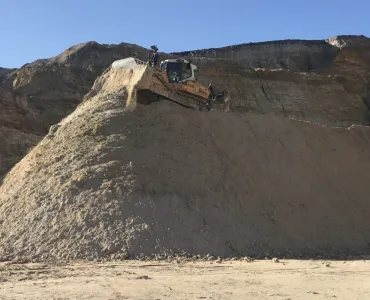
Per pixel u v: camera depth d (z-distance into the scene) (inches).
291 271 442.3
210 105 845.8
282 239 582.2
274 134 762.8
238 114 765.9
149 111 690.8
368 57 2333.9
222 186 606.5
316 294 331.9
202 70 1793.8
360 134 901.2
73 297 302.0
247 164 669.9
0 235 539.5
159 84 724.7
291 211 636.1
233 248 535.5
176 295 318.7
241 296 319.3
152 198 551.5
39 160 662.5
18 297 299.3
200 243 523.5
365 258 573.3
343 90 2059.5
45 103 1668.3
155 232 518.6
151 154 615.2
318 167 760.3
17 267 438.6
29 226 537.6
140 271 422.3
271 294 329.7
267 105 1846.7
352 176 791.1
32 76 1760.6
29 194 593.3
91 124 669.9
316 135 826.8
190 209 556.4
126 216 529.3
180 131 666.2
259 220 591.5
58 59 2084.2
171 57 1964.8
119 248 498.9
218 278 394.9
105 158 601.9
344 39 2456.9
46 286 343.6
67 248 500.4
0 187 759.7
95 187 563.2
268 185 656.4
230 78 1836.9
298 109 1888.5
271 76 1958.7
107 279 377.4
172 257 496.4
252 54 2475.4
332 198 714.2
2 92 1435.8
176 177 590.6
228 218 568.4
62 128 721.6
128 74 799.7
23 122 1449.3
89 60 2003.0
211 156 645.3
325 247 607.2
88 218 527.5
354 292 341.1
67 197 557.3
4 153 1107.3
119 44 2114.9
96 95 835.4
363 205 738.8
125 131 647.1
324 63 2444.6
